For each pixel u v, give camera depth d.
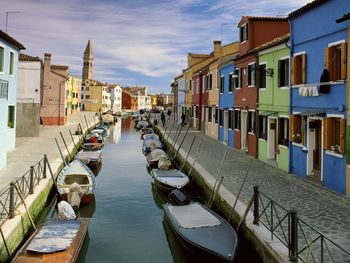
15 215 9.50
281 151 15.67
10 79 18.88
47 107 39.78
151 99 149.75
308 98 13.32
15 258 7.69
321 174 12.47
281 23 20.23
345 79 11.07
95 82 88.44
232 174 14.73
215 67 27.03
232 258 7.75
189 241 8.55
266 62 17.20
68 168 15.59
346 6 11.12
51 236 8.86
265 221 9.07
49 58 39.44
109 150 29.58
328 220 9.05
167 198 14.80
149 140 29.38
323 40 12.38
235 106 21.98
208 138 28.16
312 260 6.84
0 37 16.59
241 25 21.30
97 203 14.59
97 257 9.59
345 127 11.12
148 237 11.05
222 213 11.33
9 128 20.52
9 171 15.10
